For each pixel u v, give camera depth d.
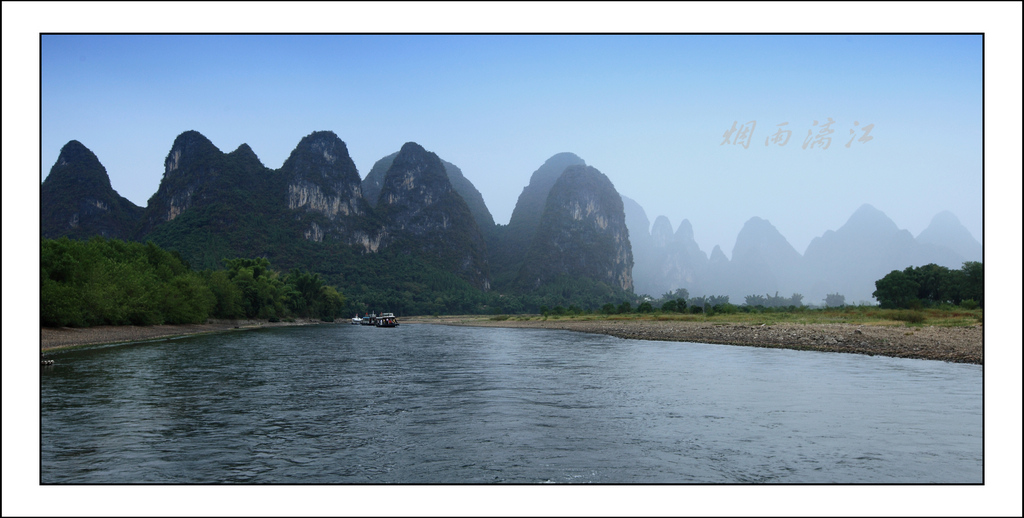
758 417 16.59
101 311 56.28
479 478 10.97
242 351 42.50
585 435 14.51
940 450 12.90
